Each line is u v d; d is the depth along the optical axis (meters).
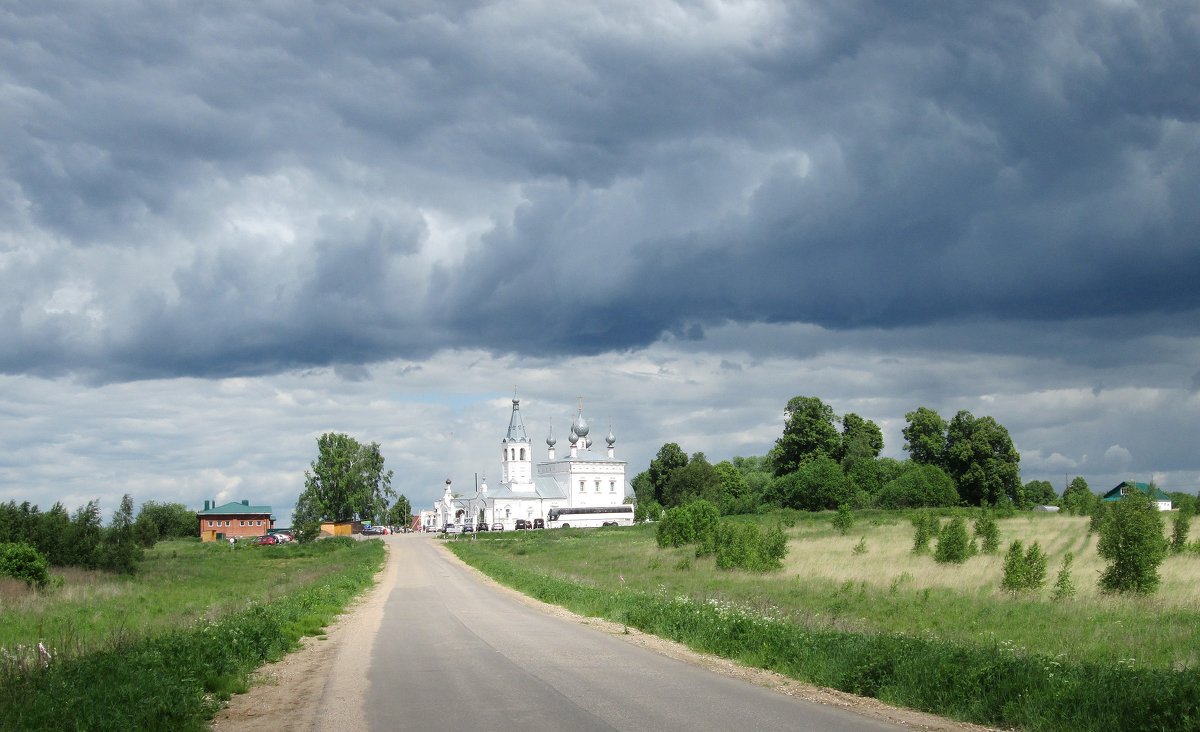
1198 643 20.05
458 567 69.00
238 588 47.22
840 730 11.95
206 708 14.12
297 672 18.58
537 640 22.75
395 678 17.03
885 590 33.88
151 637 20.47
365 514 169.38
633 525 150.62
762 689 15.30
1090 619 24.81
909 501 119.25
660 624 23.98
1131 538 29.88
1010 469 132.62
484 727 12.26
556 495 197.62
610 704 13.75
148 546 105.44
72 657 17.27
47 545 54.81
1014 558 32.34
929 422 137.88
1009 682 13.78
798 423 151.12
